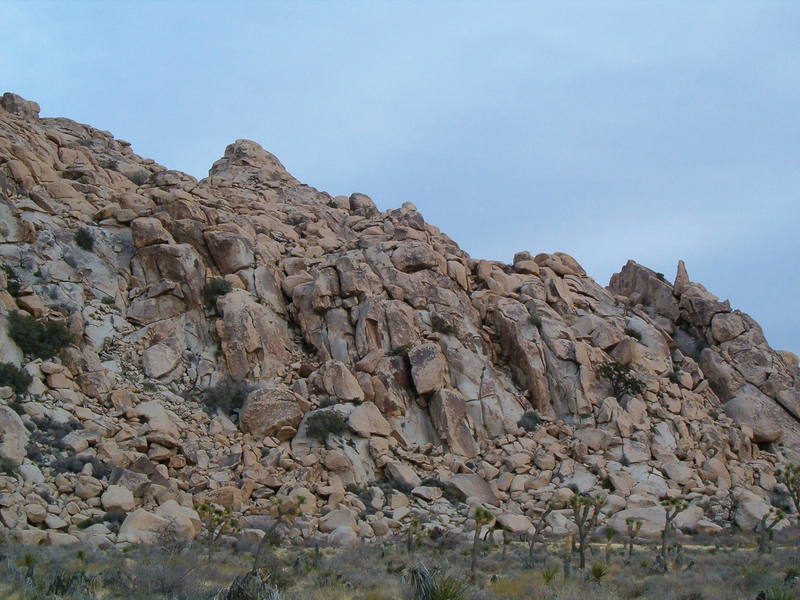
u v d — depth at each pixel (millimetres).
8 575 26172
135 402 50219
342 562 35000
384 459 52500
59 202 64625
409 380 58562
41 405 45844
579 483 53969
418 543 41656
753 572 31016
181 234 62969
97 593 24922
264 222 72188
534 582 29625
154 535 38250
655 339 69938
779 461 63906
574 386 61562
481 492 51469
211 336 58094
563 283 72562
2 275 52438
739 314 74000
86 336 54062
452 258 70438
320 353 60250
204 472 47469
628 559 38938
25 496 38906
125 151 90812
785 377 69438
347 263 64062
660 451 57875
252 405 52219
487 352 63906
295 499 46219
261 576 23672
